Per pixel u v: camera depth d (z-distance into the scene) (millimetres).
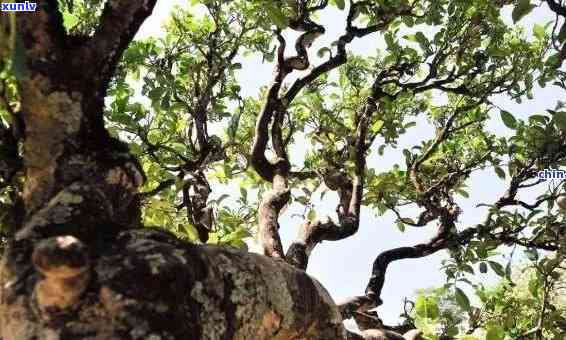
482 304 5184
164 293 1977
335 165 5414
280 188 4371
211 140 5273
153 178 4805
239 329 2277
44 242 1843
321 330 2672
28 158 2396
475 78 6129
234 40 5672
